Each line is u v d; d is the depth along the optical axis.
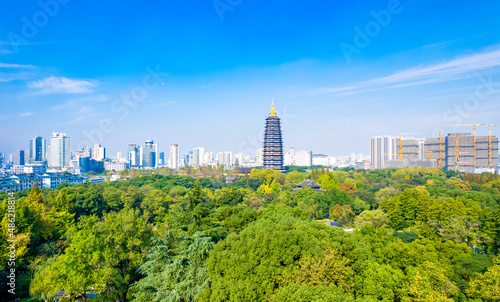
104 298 44.53
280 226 37.75
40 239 66.62
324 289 29.36
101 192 107.19
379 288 33.09
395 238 63.12
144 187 130.12
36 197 78.88
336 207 104.06
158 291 36.81
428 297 31.64
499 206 65.00
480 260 46.47
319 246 35.59
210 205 60.41
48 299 48.44
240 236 37.94
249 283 31.83
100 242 42.81
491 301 33.50
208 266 35.34
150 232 48.94
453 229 64.25
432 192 119.69
